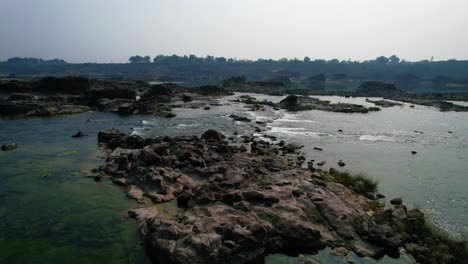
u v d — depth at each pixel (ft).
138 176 79.51
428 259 50.06
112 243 53.93
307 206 62.59
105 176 83.61
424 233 57.72
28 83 234.17
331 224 58.29
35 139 122.93
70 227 58.80
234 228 51.24
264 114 204.64
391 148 122.83
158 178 74.28
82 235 56.24
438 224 62.90
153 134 137.08
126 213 63.77
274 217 57.00
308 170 90.48
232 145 118.11
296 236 53.06
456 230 60.64
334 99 323.57
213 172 80.59
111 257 50.37
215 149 99.96
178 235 49.29
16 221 60.80
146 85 373.61
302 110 228.02
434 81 622.95
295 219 56.34
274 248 52.24
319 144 126.93
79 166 91.30
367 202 69.77
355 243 54.13
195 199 65.46
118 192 74.02
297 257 50.96
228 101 272.72
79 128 146.00
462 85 564.71
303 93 375.25
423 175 91.20
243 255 48.08
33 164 92.68
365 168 96.58
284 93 374.63
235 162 90.63
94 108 207.92
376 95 364.79
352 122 181.88
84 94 224.53
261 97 332.19
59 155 101.81
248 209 59.41
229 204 62.49
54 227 58.80
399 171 94.53
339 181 81.35
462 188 81.46
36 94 225.15
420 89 508.53
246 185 72.43
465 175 91.66
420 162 104.27
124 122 164.76
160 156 89.25
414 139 140.36
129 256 50.60
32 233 56.85
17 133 133.08
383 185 82.69
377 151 117.70
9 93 224.53
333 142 131.13
